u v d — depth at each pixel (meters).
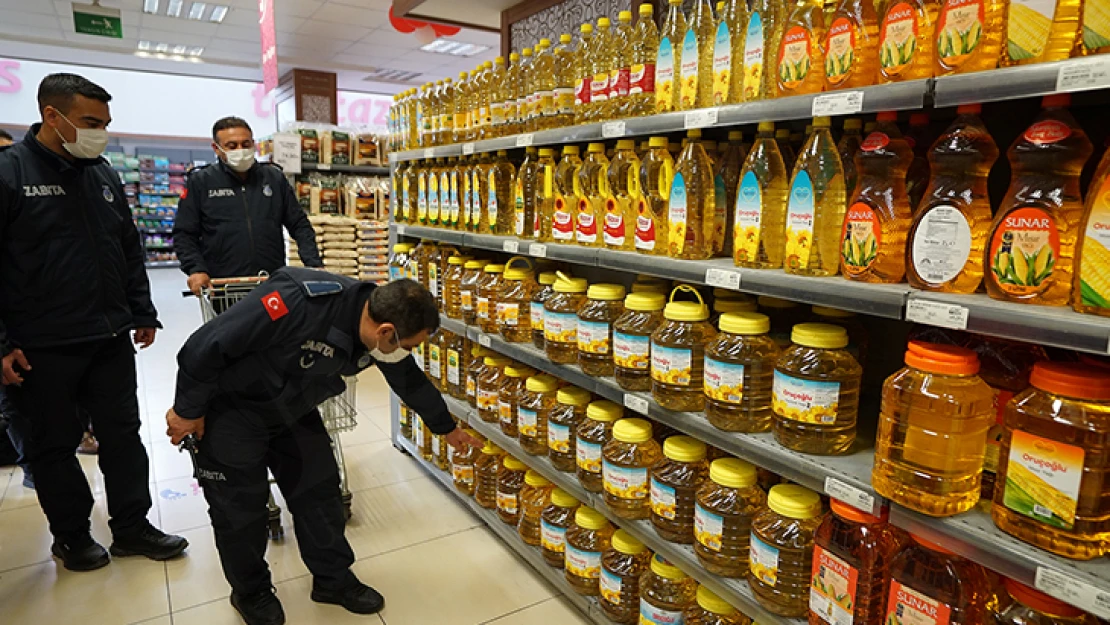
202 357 1.86
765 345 1.79
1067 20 1.07
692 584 2.06
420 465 3.74
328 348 1.93
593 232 2.24
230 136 3.47
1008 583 1.20
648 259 1.90
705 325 1.96
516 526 2.80
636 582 2.17
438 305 3.35
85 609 2.37
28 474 3.37
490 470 3.00
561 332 2.39
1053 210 1.11
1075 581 1.02
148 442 4.02
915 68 1.29
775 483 2.01
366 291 1.96
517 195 2.60
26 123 11.70
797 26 1.49
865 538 1.44
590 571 2.32
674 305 1.91
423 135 3.42
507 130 2.74
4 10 8.22
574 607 2.44
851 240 1.42
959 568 1.30
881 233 1.39
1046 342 1.03
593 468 2.28
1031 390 1.17
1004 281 1.16
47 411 2.46
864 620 1.44
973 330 1.13
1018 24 1.10
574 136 2.14
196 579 2.58
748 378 1.72
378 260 5.84
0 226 2.24
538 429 2.58
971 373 1.20
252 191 3.61
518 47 3.53
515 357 2.64
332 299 1.93
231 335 1.83
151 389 5.18
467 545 2.87
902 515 1.28
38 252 2.34
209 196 3.53
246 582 2.24
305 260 3.76
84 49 10.19
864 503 1.35
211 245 3.57
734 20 1.71
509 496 2.78
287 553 2.79
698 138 1.84
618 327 2.14
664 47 1.87
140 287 2.82
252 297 1.90
